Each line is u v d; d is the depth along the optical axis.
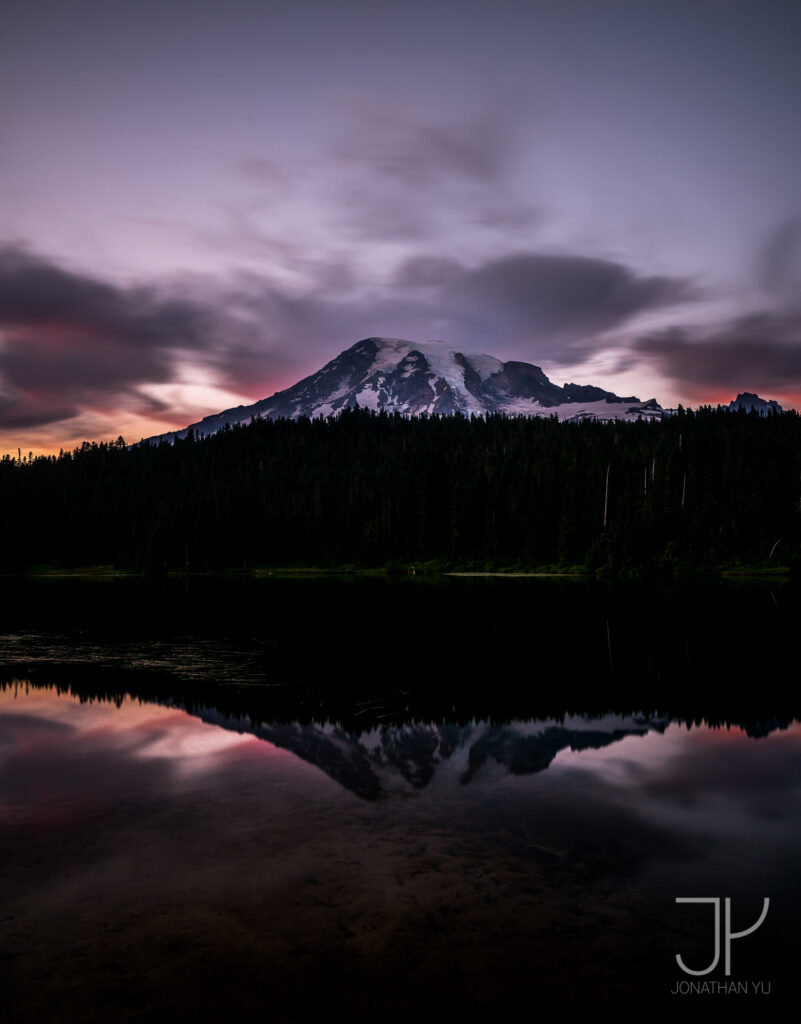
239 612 51.75
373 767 14.76
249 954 7.91
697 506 118.25
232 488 156.38
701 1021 6.86
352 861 10.20
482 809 12.34
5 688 23.38
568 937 8.27
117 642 35.00
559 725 18.39
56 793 13.18
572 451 156.00
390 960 7.80
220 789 13.38
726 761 15.23
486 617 46.81
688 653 30.41
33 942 8.16
